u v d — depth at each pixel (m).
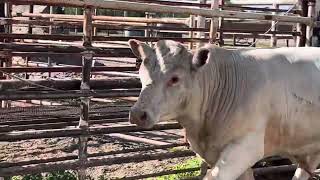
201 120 4.92
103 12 19.00
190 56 4.57
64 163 5.07
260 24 10.80
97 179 6.64
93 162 5.25
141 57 4.63
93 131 5.21
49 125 5.78
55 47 5.02
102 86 5.46
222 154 4.78
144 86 4.40
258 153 4.81
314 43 7.71
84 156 5.19
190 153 5.97
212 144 4.96
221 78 4.91
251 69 4.95
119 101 7.50
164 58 4.46
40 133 4.86
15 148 7.90
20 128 5.43
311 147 5.24
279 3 8.51
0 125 5.73
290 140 5.11
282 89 4.94
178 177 6.80
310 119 5.07
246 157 4.74
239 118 4.78
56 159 5.27
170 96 4.45
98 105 7.80
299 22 6.86
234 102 4.83
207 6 7.00
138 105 4.29
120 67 5.68
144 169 7.26
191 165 7.18
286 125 5.00
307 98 5.02
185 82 4.54
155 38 5.87
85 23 5.06
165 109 4.45
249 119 4.78
